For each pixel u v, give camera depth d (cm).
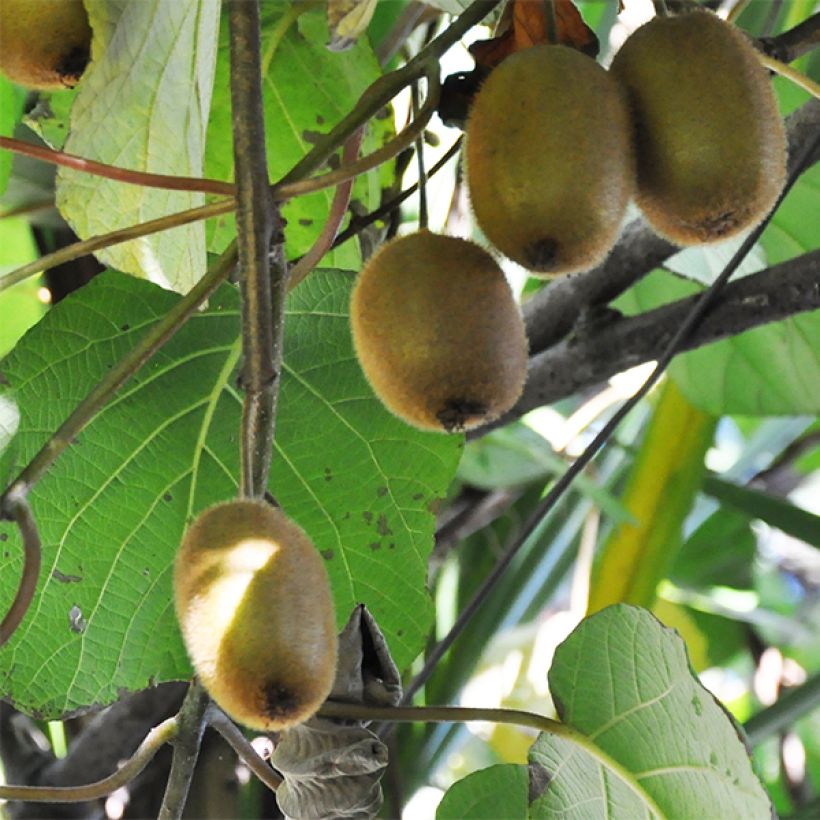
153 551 96
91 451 95
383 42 114
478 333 79
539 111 78
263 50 102
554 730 90
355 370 98
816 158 106
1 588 94
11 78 89
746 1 104
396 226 104
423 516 97
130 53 88
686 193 80
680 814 90
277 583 76
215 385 97
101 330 96
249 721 76
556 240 78
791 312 102
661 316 107
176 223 84
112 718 112
